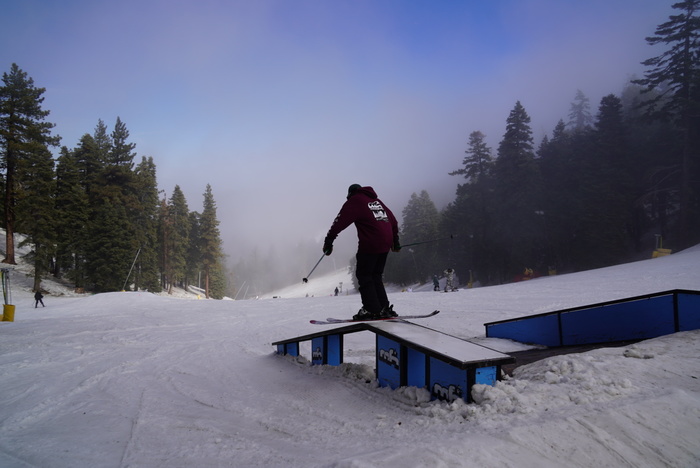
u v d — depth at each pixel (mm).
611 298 17656
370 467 2432
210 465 3133
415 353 4289
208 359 9227
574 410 3018
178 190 85000
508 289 27359
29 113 50125
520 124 61094
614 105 56688
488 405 3289
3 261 53094
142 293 43719
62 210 56531
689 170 51062
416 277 93500
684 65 48469
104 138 76625
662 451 2566
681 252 40969
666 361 3947
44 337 15719
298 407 4590
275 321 19453
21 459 3600
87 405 5559
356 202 5039
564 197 58906
